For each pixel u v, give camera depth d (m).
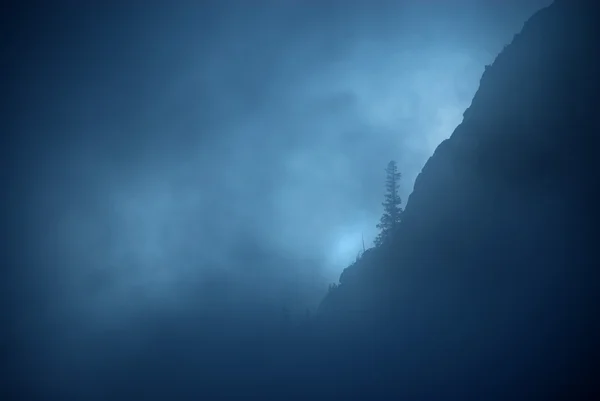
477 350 47.00
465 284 55.72
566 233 47.12
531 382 38.72
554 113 55.38
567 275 44.00
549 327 41.59
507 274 50.94
